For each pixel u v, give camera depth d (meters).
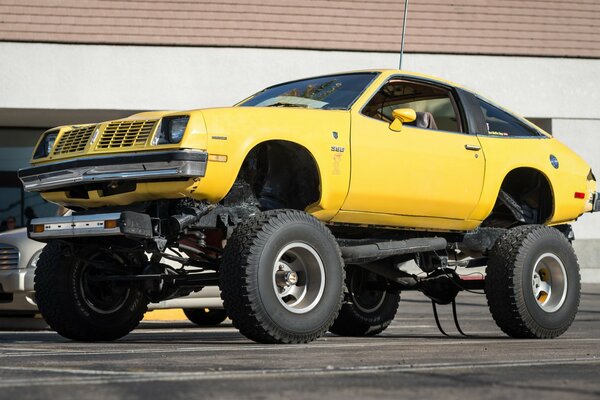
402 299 16.91
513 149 7.67
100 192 6.41
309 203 6.66
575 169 8.03
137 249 6.64
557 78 23.14
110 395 3.50
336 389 3.64
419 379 3.97
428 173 7.05
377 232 7.36
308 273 6.25
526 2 23.38
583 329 8.88
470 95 7.66
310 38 22.06
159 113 6.39
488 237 7.70
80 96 21.30
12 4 21.28
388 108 7.42
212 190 6.06
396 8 22.66
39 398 3.45
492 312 7.40
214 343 6.47
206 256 6.71
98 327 7.07
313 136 6.45
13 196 23.80
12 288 9.50
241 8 22.02
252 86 21.86
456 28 22.77
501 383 3.86
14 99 21.09
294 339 6.14
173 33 21.62
